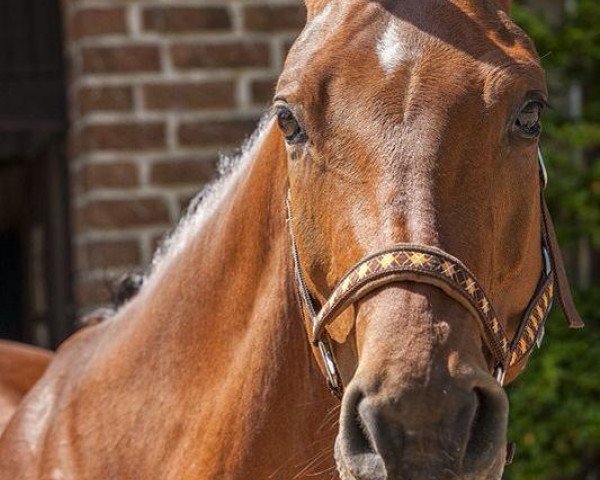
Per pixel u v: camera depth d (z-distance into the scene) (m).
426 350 2.74
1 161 8.86
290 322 3.44
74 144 7.63
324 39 3.09
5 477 3.90
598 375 7.64
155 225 7.25
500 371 2.94
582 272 8.38
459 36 3.02
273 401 3.48
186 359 3.68
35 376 4.71
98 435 3.79
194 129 7.33
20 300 10.31
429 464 2.68
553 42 7.86
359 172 2.93
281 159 3.45
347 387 2.81
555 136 7.82
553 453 7.70
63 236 8.14
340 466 2.84
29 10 7.93
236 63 7.39
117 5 7.25
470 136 2.93
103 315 4.34
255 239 3.54
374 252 2.87
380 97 2.95
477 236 2.91
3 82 7.90
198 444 3.59
